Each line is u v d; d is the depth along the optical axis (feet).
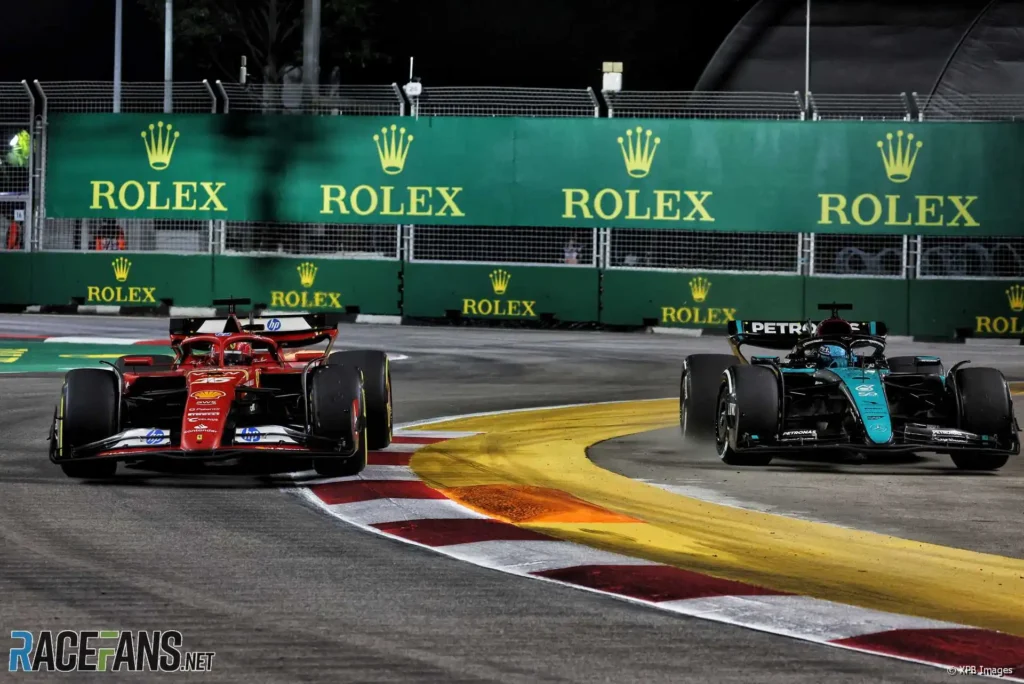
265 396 120.37
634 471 127.03
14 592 76.69
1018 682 63.16
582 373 222.28
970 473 128.16
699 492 115.75
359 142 311.88
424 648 66.85
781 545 93.76
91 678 62.13
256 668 63.46
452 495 110.63
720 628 71.20
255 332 138.51
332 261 314.14
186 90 320.91
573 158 305.94
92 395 113.60
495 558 87.25
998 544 94.84
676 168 303.07
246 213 315.58
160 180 317.63
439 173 309.83
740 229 301.84
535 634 69.51
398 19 518.78
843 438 125.80
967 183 296.30
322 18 507.30
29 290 323.98
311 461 126.41
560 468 127.65
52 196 321.32
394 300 312.50
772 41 410.31
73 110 347.15
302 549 89.10
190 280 318.04
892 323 297.74
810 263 301.22
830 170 299.58
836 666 64.80
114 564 83.97
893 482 122.31
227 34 521.65
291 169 313.94
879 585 82.23
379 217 312.09
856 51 397.80
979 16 397.39
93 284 321.11
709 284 302.04
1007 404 126.21
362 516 100.83
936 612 76.07
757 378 126.62
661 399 188.65
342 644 67.36
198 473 119.34
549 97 309.83
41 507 102.68
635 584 80.48
